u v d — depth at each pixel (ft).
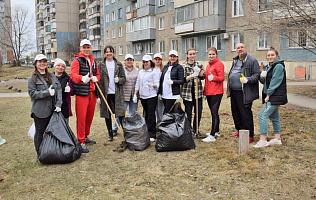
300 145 17.25
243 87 18.03
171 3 93.50
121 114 19.88
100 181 13.53
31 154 17.90
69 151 15.89
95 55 177.88
